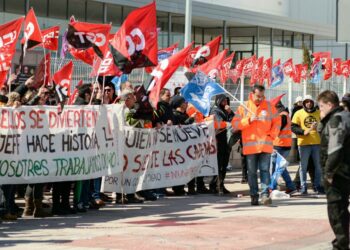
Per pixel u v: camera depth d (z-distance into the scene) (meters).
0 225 12.46
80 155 13.81
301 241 10.99
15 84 15.05
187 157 16.73
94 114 14.12
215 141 17.31
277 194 17.39
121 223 12.74
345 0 16.89
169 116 16.41
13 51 12.73
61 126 13.50
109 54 14.55
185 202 16.02
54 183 13.78
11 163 12.78
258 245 10.60
